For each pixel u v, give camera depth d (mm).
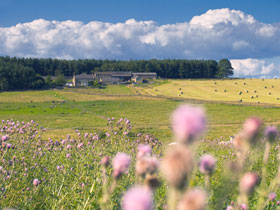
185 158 954
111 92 104312
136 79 142750
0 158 5762
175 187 977
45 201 5070
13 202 4930
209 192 1628
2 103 82625
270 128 1698
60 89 114562
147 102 81875
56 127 48406
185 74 166375
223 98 85000
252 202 3133
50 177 6328
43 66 169375
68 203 4855
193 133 938
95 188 4539
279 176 2111
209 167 1777
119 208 2965
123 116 64250
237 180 1538
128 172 3994
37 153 7953
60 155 8164
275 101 78688
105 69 175875
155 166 1714
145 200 964
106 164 2637
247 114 63531
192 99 83500
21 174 6090
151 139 8484
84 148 7766
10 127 8117
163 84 121812
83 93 101375
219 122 54625
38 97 94000
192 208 928
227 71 169500
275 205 3365
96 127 47875
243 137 1535
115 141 8289
